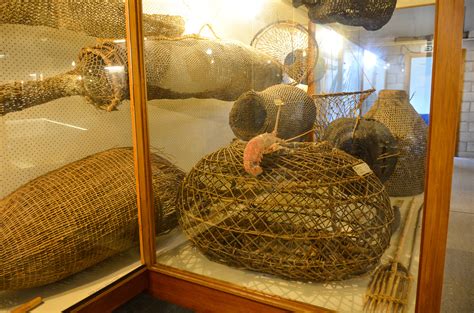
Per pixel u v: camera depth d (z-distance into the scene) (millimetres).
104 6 1547
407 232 1227
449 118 930
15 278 1218
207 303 1349
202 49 1901
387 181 1348
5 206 1304
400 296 1128
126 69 1552
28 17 1374
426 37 1139
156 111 1702
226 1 2098
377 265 1287
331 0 1586
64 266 1317
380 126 1420
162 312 1353
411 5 1266
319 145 1440
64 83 1491
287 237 1236
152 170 1619
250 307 1247
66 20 1497
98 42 1635
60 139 1568
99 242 1403
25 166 1454
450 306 1079
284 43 1942
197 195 1430
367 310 1117
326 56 1746
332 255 1234
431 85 955
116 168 1562
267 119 1599
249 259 1316
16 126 1414
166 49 1722
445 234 985
